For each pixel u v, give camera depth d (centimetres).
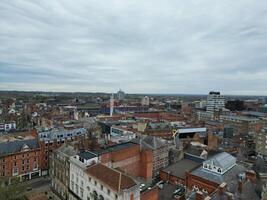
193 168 7581
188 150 10131
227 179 6172
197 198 5031
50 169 9275
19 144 9550
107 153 7544
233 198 4972
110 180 5800
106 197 5778
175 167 8344
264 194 5106
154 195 6166
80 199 6862
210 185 6106
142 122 16850
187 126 16750
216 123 19912
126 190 5375
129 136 11219
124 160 8094
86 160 6850
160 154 9575
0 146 9081
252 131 19100
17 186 5431
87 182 6506
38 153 9862
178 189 6912
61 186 7956
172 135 14388
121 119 19775
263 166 7812
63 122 17225
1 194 4806
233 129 19062
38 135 10556
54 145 10431
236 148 12381
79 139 10619
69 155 7694
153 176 9069
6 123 17550
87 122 17562
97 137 11750
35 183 9138
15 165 9138
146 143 9650
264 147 12950
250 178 5906
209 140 12975
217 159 6712
